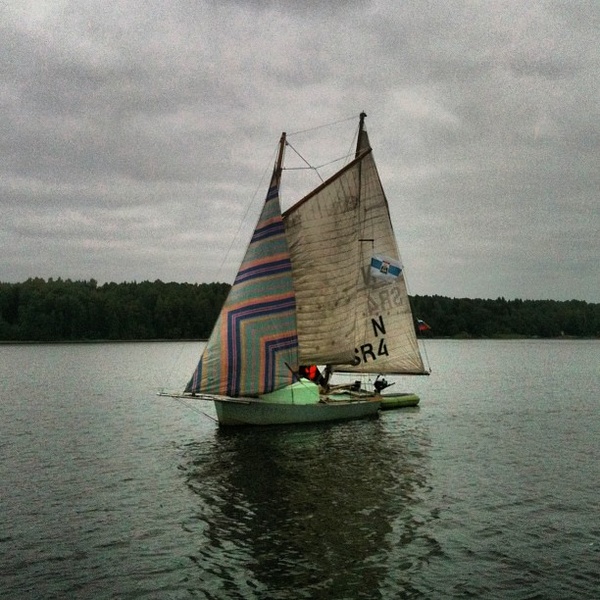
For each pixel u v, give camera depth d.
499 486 23.00
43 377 73.38
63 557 16.25
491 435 33.94
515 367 101.38
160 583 14.77
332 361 38.19
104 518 19.28
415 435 33.50
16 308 175.75
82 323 172.50
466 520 19.05
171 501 21.03
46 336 169.00
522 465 26.52
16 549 16.78
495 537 17.66
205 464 26.48
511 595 14.21
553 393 58.94
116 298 188.00
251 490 22.33
